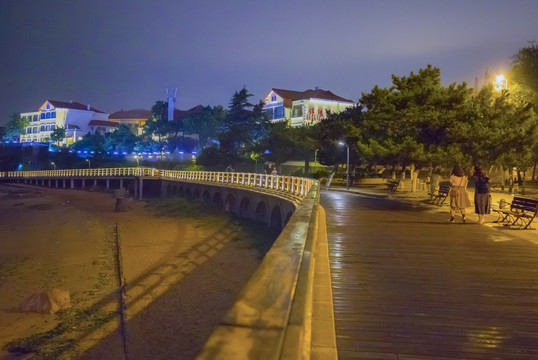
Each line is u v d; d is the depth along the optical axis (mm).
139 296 15016
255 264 19406
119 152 111125
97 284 16516
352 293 6133
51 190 72188
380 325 4875
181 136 103875
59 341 11352
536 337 4578
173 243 24516
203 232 28062
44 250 23453
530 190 32875
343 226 12891
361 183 45938
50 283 16953
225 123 84000
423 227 12734
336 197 25359
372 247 9609
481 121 24422
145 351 10875
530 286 6566
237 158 69375
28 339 11469
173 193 55844
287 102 80750
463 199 13719
